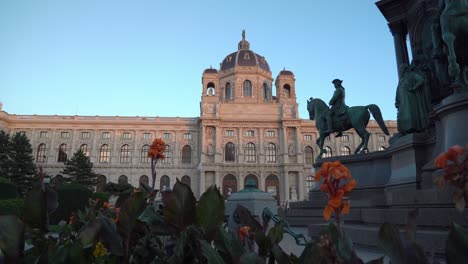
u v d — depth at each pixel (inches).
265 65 3526.1
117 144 2967.5
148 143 2997.0
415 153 368.2
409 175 366.6
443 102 304.2
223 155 2935.5
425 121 406.3
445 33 325.7
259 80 3294.8
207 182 2842.0
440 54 373.4
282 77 3225.9
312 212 519.2
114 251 105.6
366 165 521.3
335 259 74.0
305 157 3053.6
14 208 577.0
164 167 2913.4
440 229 222.2
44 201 116.3
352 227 281.1
